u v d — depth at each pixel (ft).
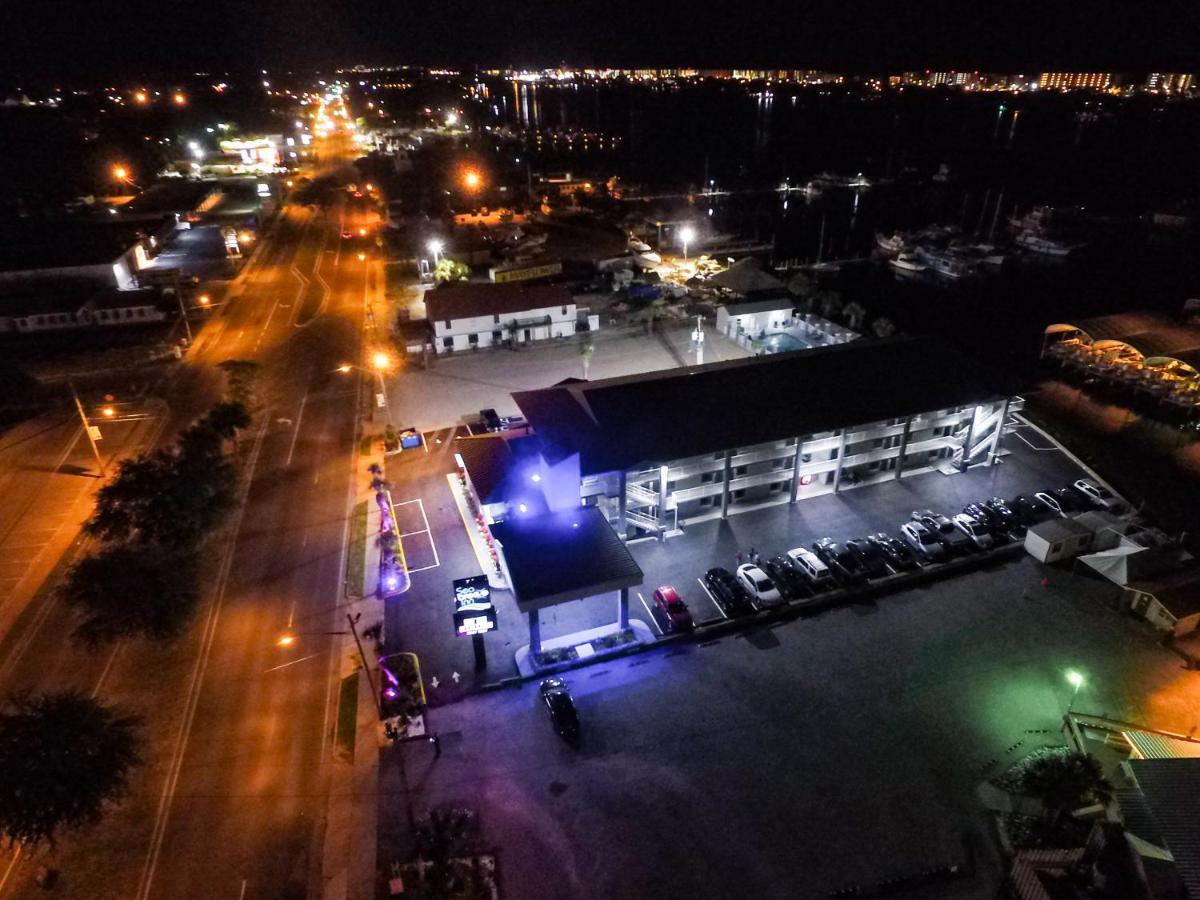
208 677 153.69
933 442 216.95
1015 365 317.83
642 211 620.08
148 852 119.96
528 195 617.21
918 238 521.24
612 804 126.21
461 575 182.50
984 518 195.83
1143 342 290.56
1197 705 143.23
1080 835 115.75
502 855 118.21
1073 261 505.25
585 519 172.65
